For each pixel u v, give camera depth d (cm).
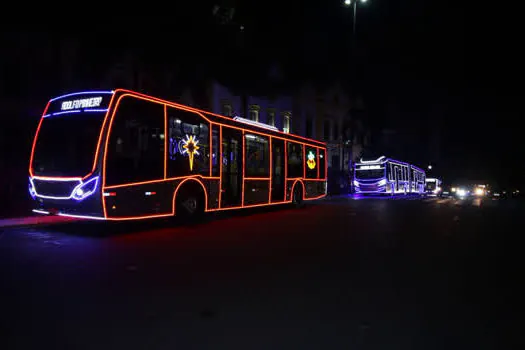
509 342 378
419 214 1712
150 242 916
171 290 538
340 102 4931
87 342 368
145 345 361
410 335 393
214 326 411
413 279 608
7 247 845
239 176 1437
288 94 4269
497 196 6206
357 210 1881
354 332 398
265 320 429
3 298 500
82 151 959
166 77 2736
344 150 4922
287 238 988
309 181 1984
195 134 1219
